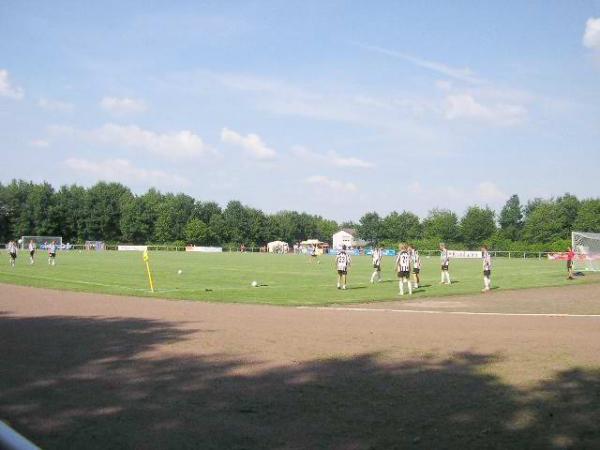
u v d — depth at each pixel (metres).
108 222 151.00
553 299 25.94
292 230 177.75
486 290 30.28
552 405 8.55
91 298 25.00
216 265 56.91
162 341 14.05
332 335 14.98
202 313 19.81
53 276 38.72
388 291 29.73
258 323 17.27
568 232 120.12
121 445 6.87
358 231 168.62
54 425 7.63
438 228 130.00
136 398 8.96
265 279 38.25
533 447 6.79
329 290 30.00
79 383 9.90
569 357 12.13
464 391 9.35
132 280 35.91
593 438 7.10
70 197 149.88
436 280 38.94
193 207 161.38
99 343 13.77
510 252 97.88
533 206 149.88
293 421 7.81
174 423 7.72
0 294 26.44
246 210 163.38
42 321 17.67
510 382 9.97
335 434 7.28
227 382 9.97
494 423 7.70
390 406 8.50
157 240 152.50
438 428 7.49
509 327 16.59
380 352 12.67
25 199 143.88
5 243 135.50
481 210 127.50
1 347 13.23
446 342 13.95
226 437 7.17
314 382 9.96
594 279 39.81
